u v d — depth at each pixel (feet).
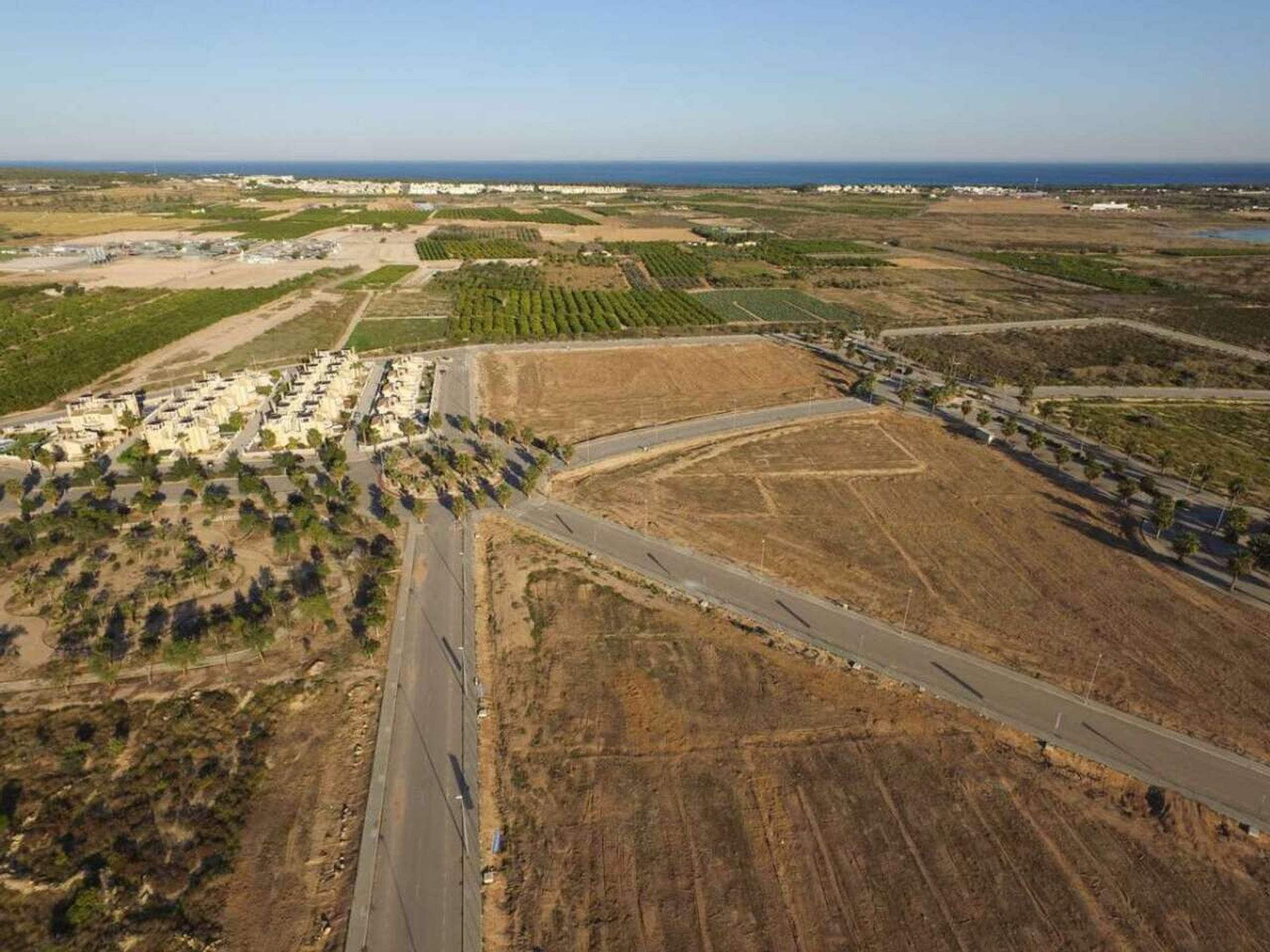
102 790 165.37
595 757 177.99
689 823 162.20
